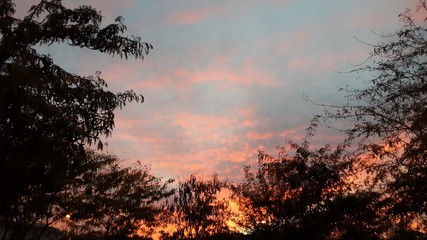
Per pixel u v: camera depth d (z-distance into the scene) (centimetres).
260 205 2098
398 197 1239
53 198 1828
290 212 2017
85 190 2077
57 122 713
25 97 668
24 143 694
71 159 765
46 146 693
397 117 1199
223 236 2253
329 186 1966
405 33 1162
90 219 2331
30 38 825
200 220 2344
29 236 2192
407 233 1380
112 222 2380
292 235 1948
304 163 2050
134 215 2378
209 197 2381
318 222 1916
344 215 1848
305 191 2006
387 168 1242
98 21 894
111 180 2267
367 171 1288
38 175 730
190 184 2431
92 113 797
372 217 1752
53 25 859
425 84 1146
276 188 2117
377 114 1226
